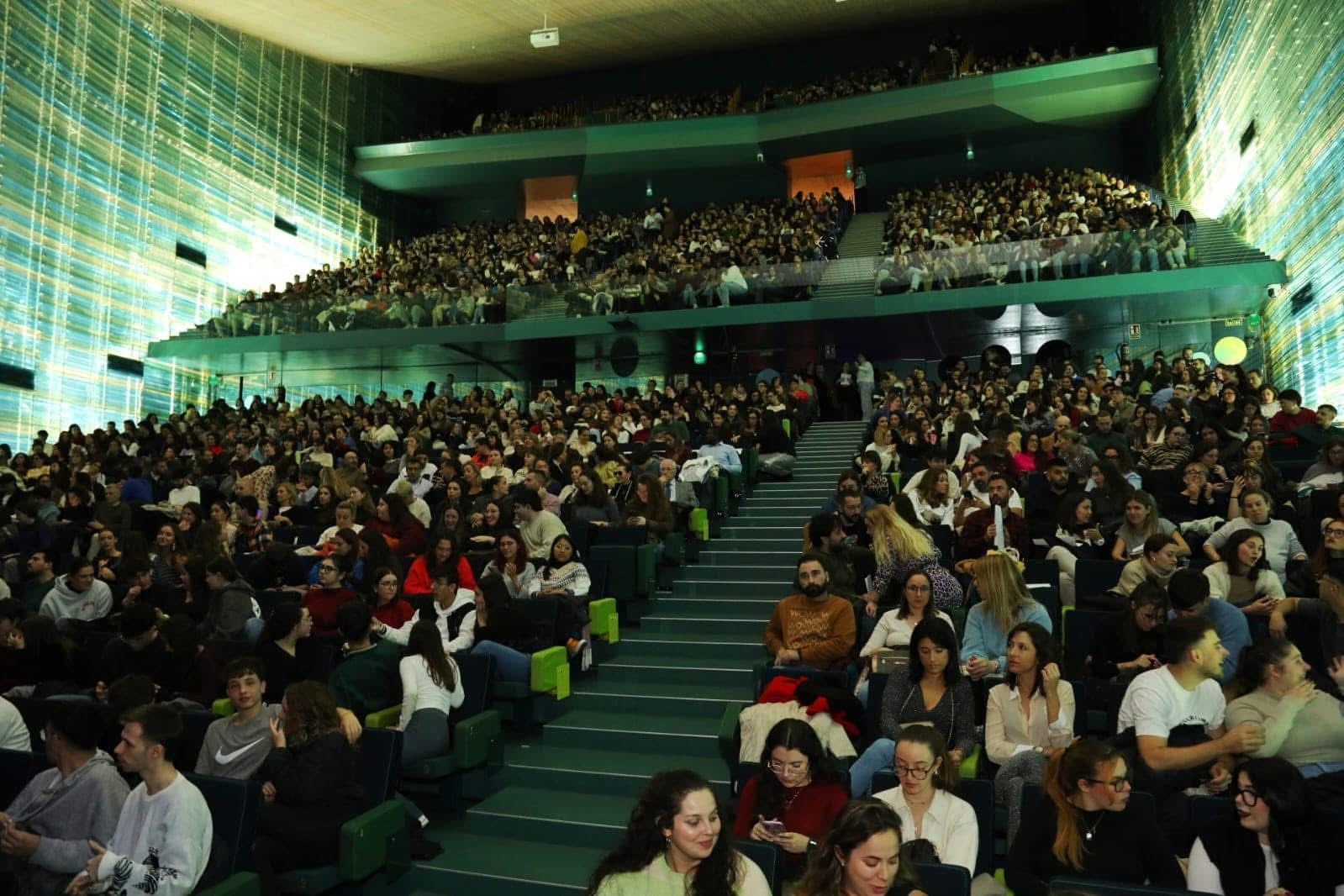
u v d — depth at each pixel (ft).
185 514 37.17
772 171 107.14
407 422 60.49
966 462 36.09
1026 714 18.19
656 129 99.91
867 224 92.68
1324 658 18.86
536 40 86.63
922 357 76.84
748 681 27.99
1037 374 55.62
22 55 62.39
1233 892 13.00
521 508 33.04
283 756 18.03
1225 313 69.15
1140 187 85.25
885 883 10.74
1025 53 100.58
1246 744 15.31
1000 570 21.54
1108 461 30.73
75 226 67.21
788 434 51.70
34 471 51.21
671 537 35.99
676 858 11.05
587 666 28.68
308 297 79.20
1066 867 13.93
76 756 15.75
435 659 21.98
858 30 107.34
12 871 15.46
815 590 23.79
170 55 77.56
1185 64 79.20
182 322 78.74
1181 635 16.60
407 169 103.19
